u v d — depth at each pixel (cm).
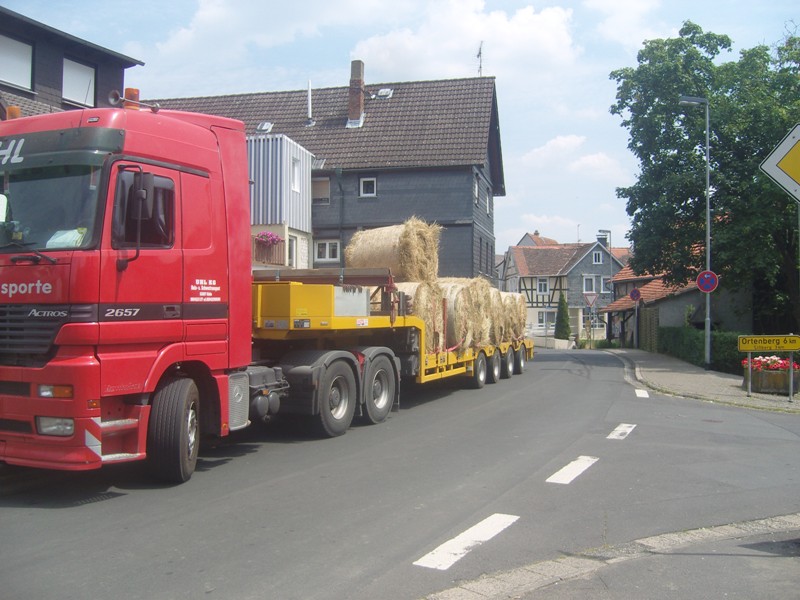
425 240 1269
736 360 1989
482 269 3180
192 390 695
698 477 730
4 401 612
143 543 513
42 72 1686
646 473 745
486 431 999
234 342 757
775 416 1188
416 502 625
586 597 427
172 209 680
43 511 594
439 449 865
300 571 461
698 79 2581
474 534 539
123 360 624
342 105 3238
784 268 2533
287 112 3259
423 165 2892
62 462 595
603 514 596
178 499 631
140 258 640
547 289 6512
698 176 2450
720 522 580
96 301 602
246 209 784
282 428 1011
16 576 448
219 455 826
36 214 621
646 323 3628
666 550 512
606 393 1503
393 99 3192
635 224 2683
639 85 2638
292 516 580
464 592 431
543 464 784
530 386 1641
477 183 3030
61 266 597
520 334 1966
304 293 895
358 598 420
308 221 2923
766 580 457
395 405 1105
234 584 438
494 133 3353
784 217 2322
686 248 2503
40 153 631
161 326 660
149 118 668
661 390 1558
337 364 948
